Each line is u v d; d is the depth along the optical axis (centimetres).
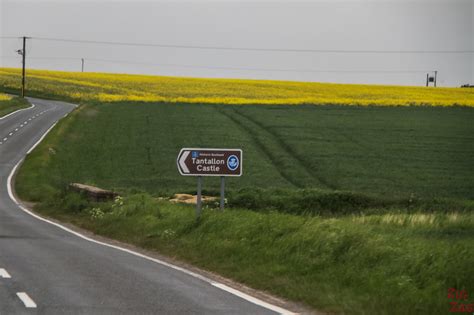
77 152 6700
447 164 6175
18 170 5891
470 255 1510
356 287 1395
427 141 7375
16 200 4391
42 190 4591
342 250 1647
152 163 6197
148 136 7631
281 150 6831
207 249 1916
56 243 2256
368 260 1552
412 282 1374
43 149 6600
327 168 5922
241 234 1967
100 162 6244
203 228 2156
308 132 7875
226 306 1282
